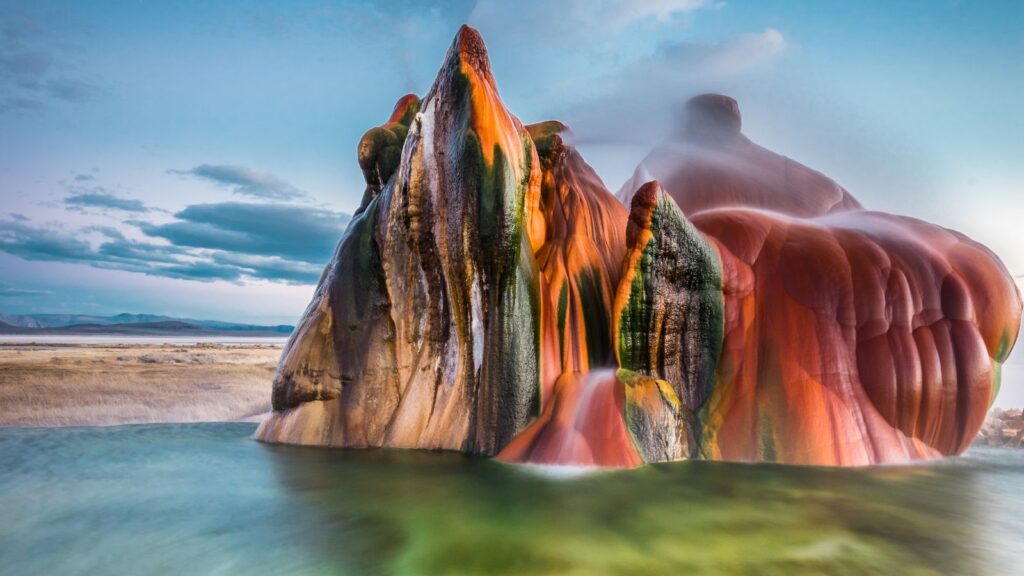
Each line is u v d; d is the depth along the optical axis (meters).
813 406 9.78
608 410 9.33
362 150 12.98
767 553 5.86
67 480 8.65
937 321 10.53
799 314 10.34
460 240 10.09
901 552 5.95
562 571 5.37
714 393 10.19
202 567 5.58
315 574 5.38
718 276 10.44
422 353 10.92
